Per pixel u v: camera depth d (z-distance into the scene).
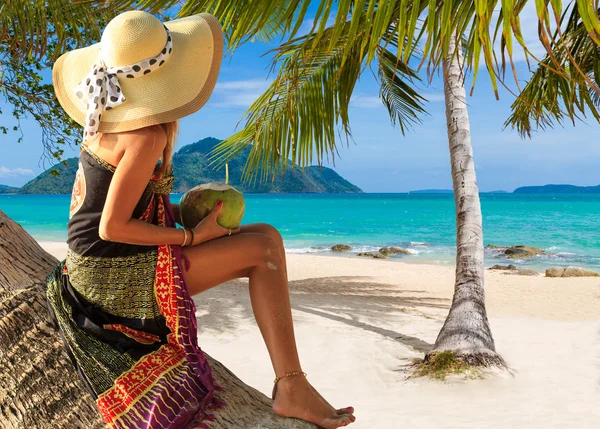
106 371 1.66
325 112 7.35
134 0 3.97
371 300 13.75
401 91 8.68
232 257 1.79
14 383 1.67
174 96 1.69
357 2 2.66
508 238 36.97
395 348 8.70
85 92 1.68
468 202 8.29
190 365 1.72
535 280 18.20
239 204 1.88
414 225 49.03
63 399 1.66
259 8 3.24
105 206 1.66
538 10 2.33
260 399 1.87
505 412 6.14
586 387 6.97
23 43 4.62
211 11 3.60
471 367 7.36
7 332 1.78
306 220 55.81
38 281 1.95
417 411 6.18
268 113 7.62
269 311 1.79
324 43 5.59
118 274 1.74
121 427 1.58
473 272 8.17
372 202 117.88
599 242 34.06
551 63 6.72
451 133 8.34
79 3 4.30
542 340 9.46
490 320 11.48
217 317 9.95
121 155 1.67
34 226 43.69
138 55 1.64
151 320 1.77
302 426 1.73
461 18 2.91
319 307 12.08
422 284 17.05
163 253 1.75
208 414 1.67
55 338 1.79
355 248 30.86
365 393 6.83
